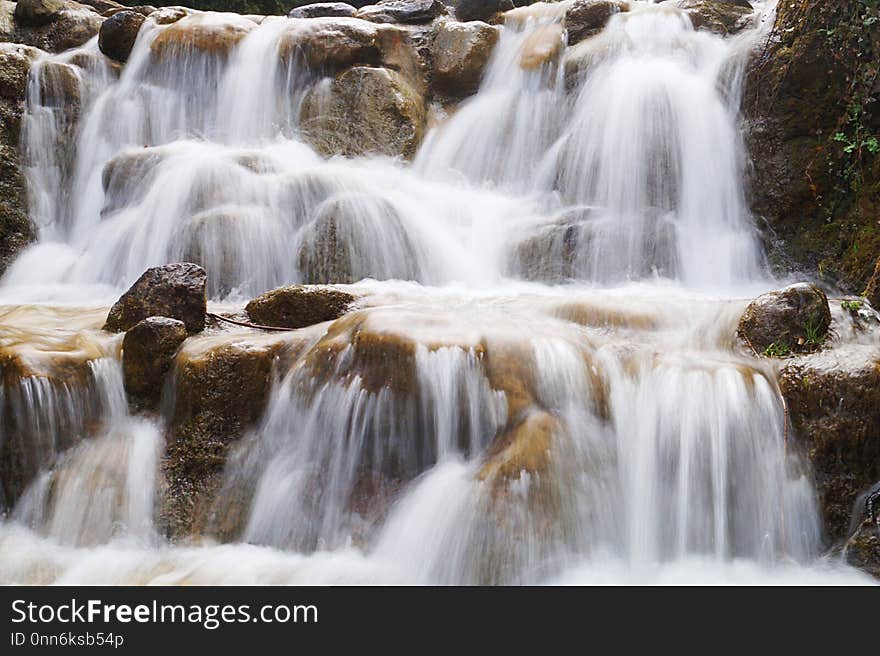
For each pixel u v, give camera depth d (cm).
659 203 968
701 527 555
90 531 584
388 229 896
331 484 576
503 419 563
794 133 930
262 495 588
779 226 932
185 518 591
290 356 624
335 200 890
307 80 1170
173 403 626
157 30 1199
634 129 984
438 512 532
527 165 1095
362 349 582
